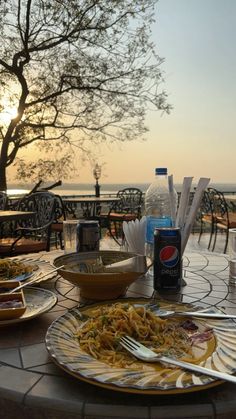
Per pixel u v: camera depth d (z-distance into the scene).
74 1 6.48
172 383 0.52
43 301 0.92
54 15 6.47
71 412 0.52
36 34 6.50
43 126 6.97
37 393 0.54
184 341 0.67
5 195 4.39
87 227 1.27
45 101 6.88
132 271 0.94
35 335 0.75
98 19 6.70
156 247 1.04
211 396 0.53
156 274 1.05
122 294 1.00
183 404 0.52
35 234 3.42
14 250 2.76
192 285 1.14
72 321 0.74
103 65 6.98
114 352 0.62
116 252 1.15
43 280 1.05
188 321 0.76
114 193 7.79
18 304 0.82
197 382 0.52
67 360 0.59
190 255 1.64
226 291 1.08
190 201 1.21
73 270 1.00
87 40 6.77
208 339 0.68
